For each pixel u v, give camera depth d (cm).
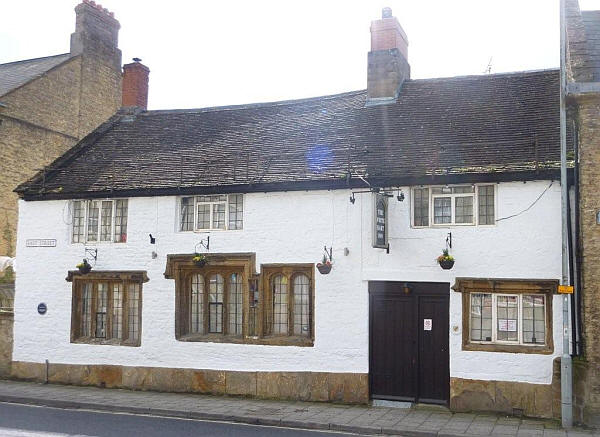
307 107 1847
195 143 1816
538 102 1519
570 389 1161
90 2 2591
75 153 1903
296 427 1212
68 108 2458
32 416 1298
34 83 2305
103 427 1190
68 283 1672
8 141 2191
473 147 1414
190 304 1574
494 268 1304
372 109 1698
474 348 1302
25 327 1702
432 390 1348
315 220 1452
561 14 1212
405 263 1369
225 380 1491
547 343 1260
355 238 1414
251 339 1478
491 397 1281
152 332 1570
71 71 2480
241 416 1262
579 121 1221
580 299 1218
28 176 2264
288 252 1468
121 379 1587
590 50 1341
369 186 1394
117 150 1888
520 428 1162
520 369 1265
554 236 1267
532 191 1289
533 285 1272
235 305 1534
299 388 1428
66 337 1656
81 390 1567
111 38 2702
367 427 1170
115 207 1656
